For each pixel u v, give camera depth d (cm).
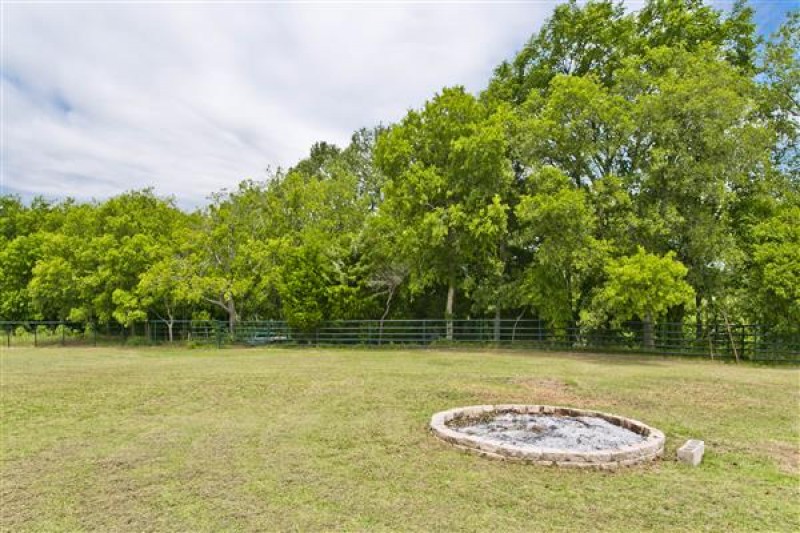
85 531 422
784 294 1544
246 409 871
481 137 1956
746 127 1692
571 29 2212
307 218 2745
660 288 1541
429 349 2095
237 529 423
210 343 2434
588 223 1741
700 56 1852
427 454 614
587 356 1786
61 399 981
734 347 1669
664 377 1227
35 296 2822
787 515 454
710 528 429
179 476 545
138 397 993
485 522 434
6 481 536
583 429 732
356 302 2311
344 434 702
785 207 1789
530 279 1975
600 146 1891
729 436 708
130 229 2755
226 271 2517
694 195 1739
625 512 457
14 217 3806
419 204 2127
